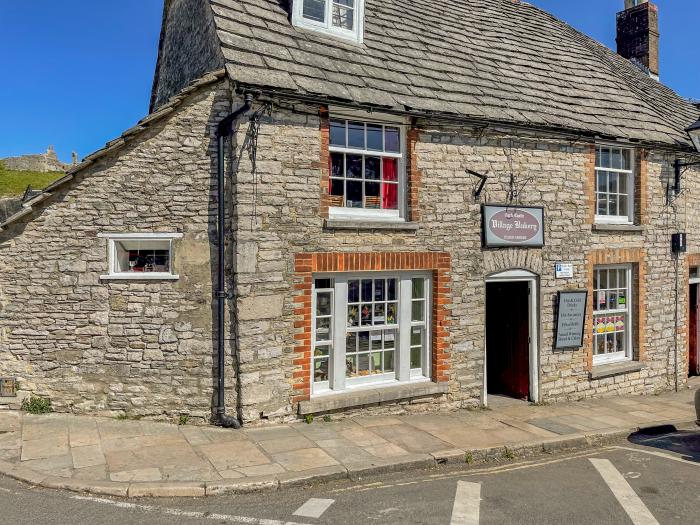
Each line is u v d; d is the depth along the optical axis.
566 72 11.75
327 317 8.02
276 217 7.40
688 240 11.84
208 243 7.41
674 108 13.66
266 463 6.08
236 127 7.17
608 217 10.71
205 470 5.82
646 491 5.94
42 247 7.41
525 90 10.26
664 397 10.89
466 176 8.88
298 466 6.02
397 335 8.56
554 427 8.16
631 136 10.48
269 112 7.32
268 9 8.64
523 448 7.21
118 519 4.80
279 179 7.42
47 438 6.64
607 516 5.24
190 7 10.12
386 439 7.13
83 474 5.62
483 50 11.01
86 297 7.43
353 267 7.90
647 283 11.08
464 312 8.90
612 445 7.79
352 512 5.11
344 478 5.96
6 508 4.95
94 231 7.44
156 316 7.41
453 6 12.27
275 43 8.02
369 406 8.14
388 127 8.48
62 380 7.49
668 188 11.38
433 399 8.66
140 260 7.61
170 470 5.79
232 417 7.30
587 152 10.12
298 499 5.37
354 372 8.28
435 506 5.31
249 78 7.04
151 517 4.86
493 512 5.23
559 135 9.63
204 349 7.39
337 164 8.13
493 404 9.46
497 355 10.60
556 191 9.78
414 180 8.42
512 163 9.34
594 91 11.52
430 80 9.14
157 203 7.43
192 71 9.90
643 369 11.05
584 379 10.19
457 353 8.85
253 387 7.28
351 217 8.15
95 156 7.32
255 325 7.27
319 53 8.36
